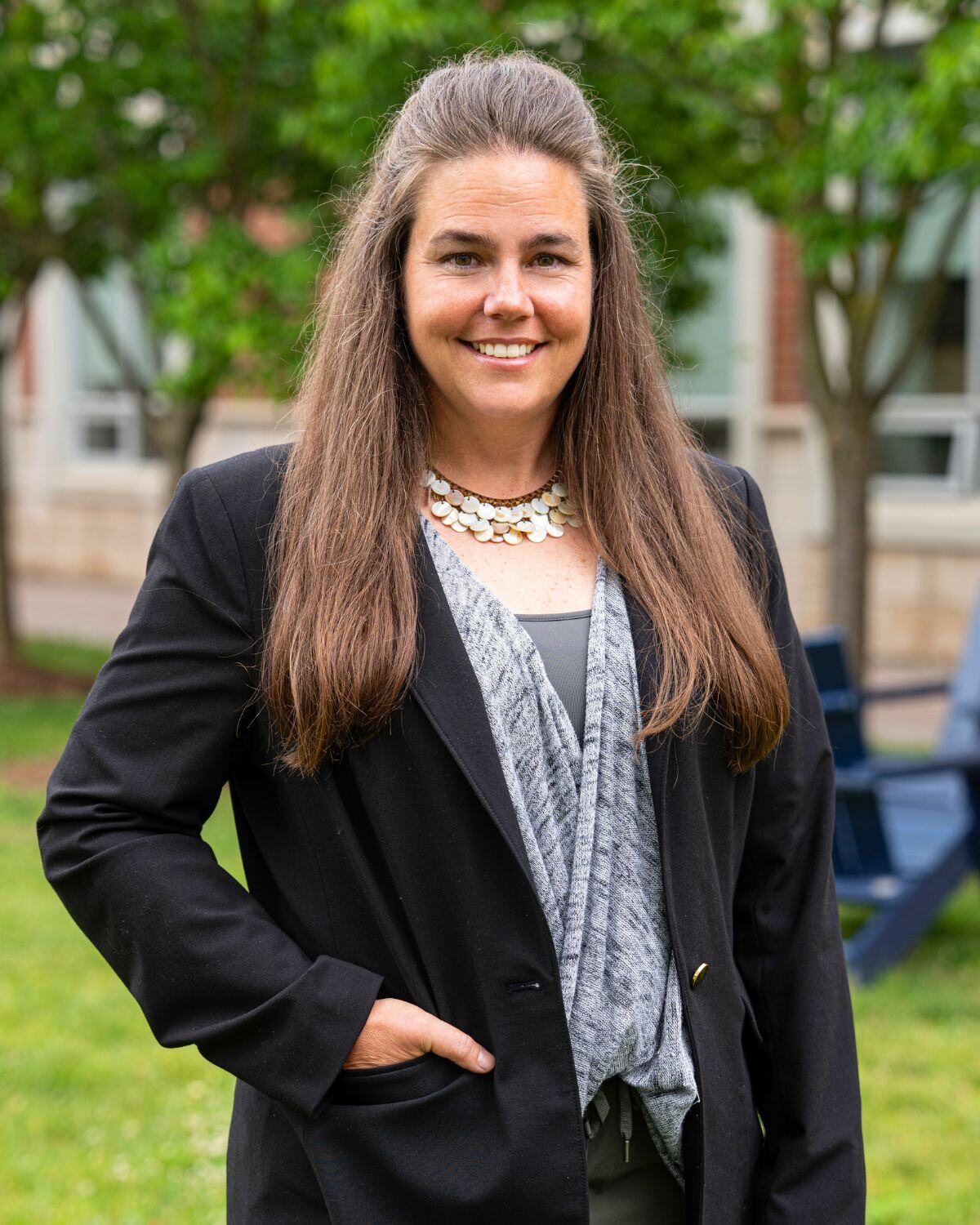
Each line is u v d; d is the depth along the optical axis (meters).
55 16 7.06
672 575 1.54
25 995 4.19
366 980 1.41
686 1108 1.46
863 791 4.32
